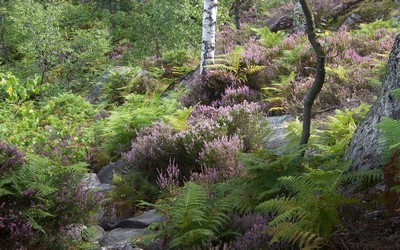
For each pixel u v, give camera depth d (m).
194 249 3.88
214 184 5.17
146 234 4.86
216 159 6.07
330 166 4.23
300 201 3.57
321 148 5.01
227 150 6.08
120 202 5.91
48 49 18.17
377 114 4.25
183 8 17.95
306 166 3.87
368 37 10.81
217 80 10.01
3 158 4.38
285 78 9.24
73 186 4.75
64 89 17.48
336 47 10.33
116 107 13.23
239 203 4.36
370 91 7.86
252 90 9.54
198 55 17.95
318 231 3.39
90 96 15.64
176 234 4.19
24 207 4.19
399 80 4.09
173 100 10.34
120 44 23.17
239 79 9.88
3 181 4.11
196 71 13.37
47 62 18.84
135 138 8.73
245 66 10.36
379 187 3.84
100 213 5.98
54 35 18.59
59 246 4.30
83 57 18.86
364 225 3.39
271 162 4.50
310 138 5.57
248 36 17.69
